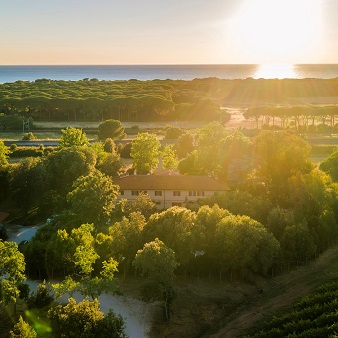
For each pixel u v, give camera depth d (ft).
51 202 299.58
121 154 481.87
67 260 206.59
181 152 452.76
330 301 179.93
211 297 201.16
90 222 246.47
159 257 181.27
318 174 296.10
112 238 213.05
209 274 216.54
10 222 295.07
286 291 205.77
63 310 156.25
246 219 218.18
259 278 216.74
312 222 251.80
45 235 229.25
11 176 315.17
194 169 346.13
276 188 291.99
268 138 319.88
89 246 196.03
